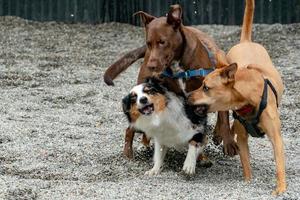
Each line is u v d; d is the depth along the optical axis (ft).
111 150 40.63
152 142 40.45
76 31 83.61
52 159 38.83
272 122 32.73
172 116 34.99
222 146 40.55
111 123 47.57
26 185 33.68
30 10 87.76
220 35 80.07
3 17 87.51
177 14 35.86
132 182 34.63
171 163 38.19
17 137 43.06
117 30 84.28
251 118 33.17
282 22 84.12
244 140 34.91
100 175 36.06
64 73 63.93
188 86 35.91
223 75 32.81
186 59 35.94
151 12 85.40
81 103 53.52
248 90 32.65
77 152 40.06
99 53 73.82
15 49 74.54
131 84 59.77
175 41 35.78
